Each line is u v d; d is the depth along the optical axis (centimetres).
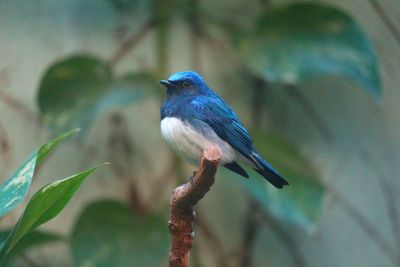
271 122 992
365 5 1027
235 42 914
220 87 986
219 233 980
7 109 966
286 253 989
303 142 998
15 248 841
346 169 1008
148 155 970
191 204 517
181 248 530
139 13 982
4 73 969
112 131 972
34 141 962
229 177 872
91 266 846
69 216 961
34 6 982
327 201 1002
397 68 1026
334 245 998
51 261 955
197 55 985
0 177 955
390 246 1006
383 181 1011
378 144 1015
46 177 959
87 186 966
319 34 911
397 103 1021
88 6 987
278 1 993
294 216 861
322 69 891
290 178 888
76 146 966
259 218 988
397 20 1026
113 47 981
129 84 891
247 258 981
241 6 991
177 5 960
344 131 1008
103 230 863
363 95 1014
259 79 991
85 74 883
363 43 904
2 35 974
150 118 977
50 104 869
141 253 859
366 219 1006
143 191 965
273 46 909
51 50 979
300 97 1001
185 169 965
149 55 980
